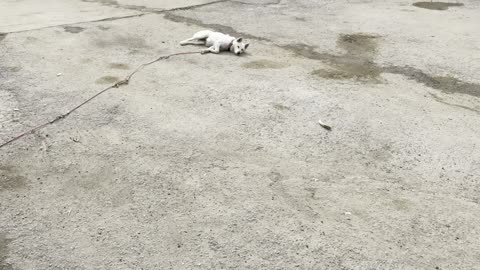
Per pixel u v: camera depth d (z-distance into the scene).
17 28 6.86
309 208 3.18
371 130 4.19
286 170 3.59
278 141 3.98
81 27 6.98
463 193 3.38
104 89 4.89
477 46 6.39
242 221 3.04
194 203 3.20
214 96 4.78
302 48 6.29
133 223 3.01
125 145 3.88
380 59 5.91
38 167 3.58
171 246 2.82
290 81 5.18
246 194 3.31
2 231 2.91
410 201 3.27
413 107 4.64
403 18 7.73
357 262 2.72
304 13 8.01
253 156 3.76
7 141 3.89
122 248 2.80
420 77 5.39
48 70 5.38
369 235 2.94
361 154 3.83
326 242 2.87
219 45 5.99
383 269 2.67
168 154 3.77
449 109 4.62
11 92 4.79
